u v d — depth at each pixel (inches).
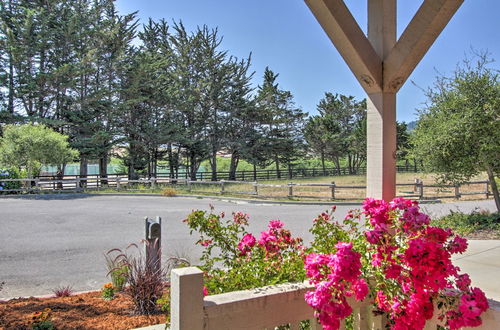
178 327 52.2
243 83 1024.9
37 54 783.7
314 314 61.3
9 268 194.1
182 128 948.0
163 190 643.5
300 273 81.7
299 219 356.2
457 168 281.7
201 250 228.7
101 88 820.6
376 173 104.0
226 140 1031.6
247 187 689.6
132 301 129.0
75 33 789.9
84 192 629.3
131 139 885.8
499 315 56.6
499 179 358.9
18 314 117.5
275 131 1118.4
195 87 958.4
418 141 299.6
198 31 971.9
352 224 94.9
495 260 173.5
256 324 58.0
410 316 61.4
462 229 251.9
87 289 161.9
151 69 866.1
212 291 80.6
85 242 254.5
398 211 70.8
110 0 867.4
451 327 59.6
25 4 772.0
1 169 609.9
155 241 132.3
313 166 1626.5
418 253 60.7
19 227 310.5
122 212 401.4
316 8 95.3
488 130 260.8
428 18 91.1
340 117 1403.8
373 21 103.9
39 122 737.0
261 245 92.7
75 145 787.4
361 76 102.7
